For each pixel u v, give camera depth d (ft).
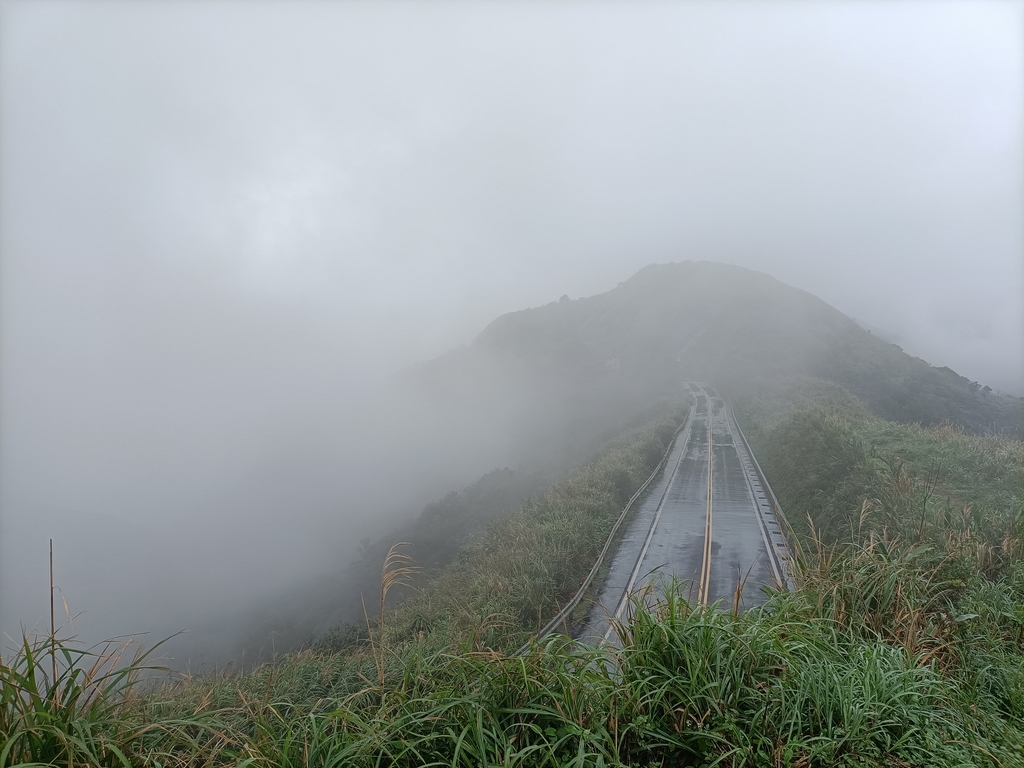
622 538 59.26
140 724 11.82
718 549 52.31
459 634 31.37
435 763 10.84
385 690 13.41
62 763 9.71
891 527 32.30
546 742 10.86
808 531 47.93
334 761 10.56
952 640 18.76
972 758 12.59
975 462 50.37
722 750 11.94
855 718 12.35
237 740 12.78
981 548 26.32
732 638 13.91
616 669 13.80
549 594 45.21
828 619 17.75
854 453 52.95
